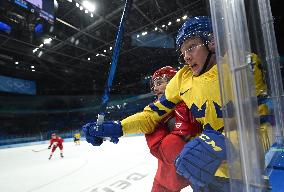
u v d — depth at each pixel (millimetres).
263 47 892
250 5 898
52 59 19203
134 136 14148
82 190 3748
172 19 13859
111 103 27047
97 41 16688
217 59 608
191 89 989
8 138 22578
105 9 12852
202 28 892
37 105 25641
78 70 22844
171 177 1272
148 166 4762
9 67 20281
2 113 23031
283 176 701
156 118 1234
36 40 14812
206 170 717
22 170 6301
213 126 911
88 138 1188
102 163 5934
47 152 10789
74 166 6062
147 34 15484
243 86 585
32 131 24516
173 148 1148
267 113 804
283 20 5094
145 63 20984
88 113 28000
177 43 991
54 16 9711
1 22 11430
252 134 580
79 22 13984
